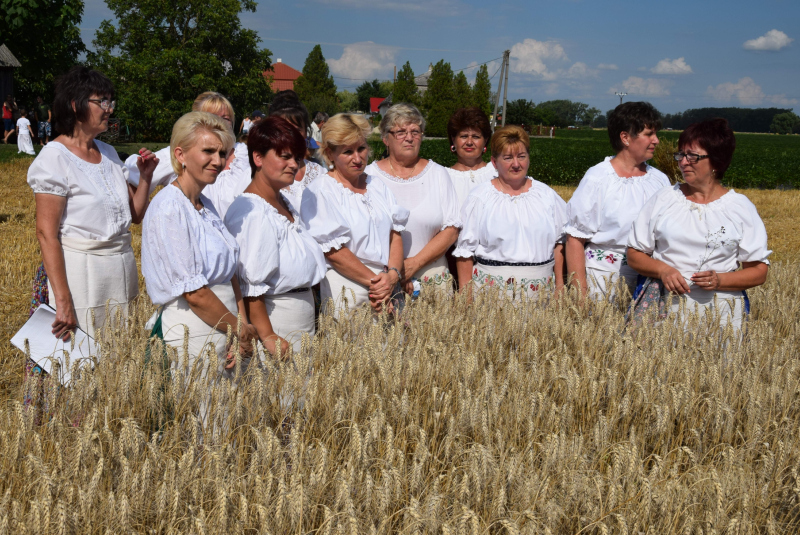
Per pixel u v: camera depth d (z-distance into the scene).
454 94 77.38
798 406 3.46
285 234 3.69
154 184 4.56
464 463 2.71
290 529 2.35
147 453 2.71
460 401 3.07
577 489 2.52
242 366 3.57
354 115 4.30
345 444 2.93
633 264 4.58
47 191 3.43
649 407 3.29
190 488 2.49
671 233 4.30
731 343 3.91
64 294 3.48
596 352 3.86
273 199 3.71
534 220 4.93
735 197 4.23
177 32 43.62
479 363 3.73
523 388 3.35
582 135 121.19
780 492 2.75
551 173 30.08
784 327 4.93
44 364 3.44
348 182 4.43
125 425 2.56
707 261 4.25
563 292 4.59
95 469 2.51
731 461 2.71
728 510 2.62
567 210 5.14
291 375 3.10
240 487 2.54
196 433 2.69
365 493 2.47
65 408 2.93
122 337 3.45
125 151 27.27
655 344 3.85
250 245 3.53
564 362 3.43
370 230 4.39
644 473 2.73
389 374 3.29
